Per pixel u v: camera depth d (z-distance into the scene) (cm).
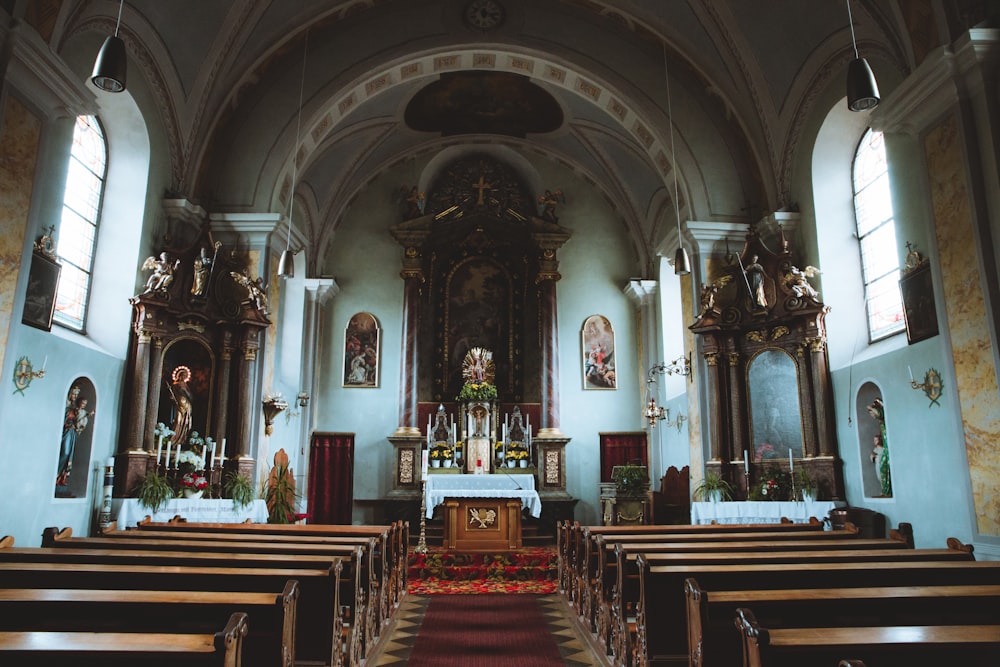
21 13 818
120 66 735
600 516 1752
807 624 425
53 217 962
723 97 1400
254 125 1362
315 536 822
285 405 1305
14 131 826
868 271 1215
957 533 901
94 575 482
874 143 1207
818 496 1188
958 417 863
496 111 1772
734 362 1316
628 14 1396
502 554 1245
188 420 1193
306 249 1730
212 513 1107
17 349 875
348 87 1385
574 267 1889
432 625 837
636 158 1714
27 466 891
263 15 1277
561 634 792
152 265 1148
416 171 1912
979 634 341
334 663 493
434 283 1892
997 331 808
